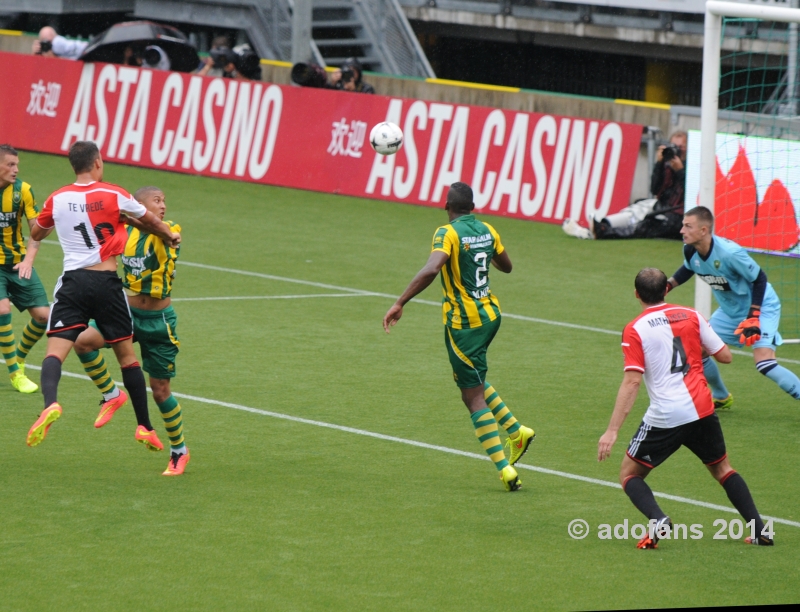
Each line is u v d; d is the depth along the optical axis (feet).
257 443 84.79
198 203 201.16
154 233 73.67
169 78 226.79
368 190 209.46
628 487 64.28
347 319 128.57
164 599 55.88
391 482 76.28
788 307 143.23
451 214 75.87
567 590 57.88
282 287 144.66
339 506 70.85
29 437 69.82
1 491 72.08
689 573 60.54
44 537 64.18
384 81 228.22
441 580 58.95
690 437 63.93
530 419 93.04
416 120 204.23
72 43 248.93
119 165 231.91
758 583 59.21
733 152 159.53
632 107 196.34
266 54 266.98
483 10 276.00
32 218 96.48
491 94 213.05
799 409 98.02
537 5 265.75
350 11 269.64
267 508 70.13
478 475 78.54
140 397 75.56
